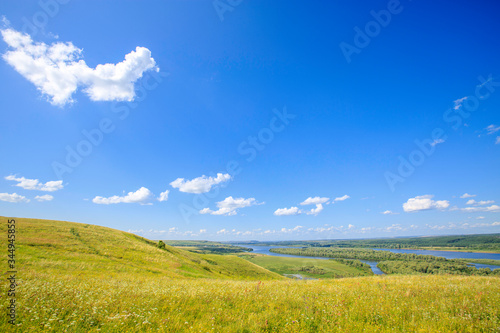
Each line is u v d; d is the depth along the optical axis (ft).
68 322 23.06
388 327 23.47
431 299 33.71
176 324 23.47
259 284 48.03
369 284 50.70
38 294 29.68
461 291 38.42
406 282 52.75
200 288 41.45
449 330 22.56
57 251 116.88
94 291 36.01
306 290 41.91
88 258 116.57
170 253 202.80
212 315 26.81
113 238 183.21
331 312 27.84
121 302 29.48
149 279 76.89
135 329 22.24
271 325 24.32
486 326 23.59
